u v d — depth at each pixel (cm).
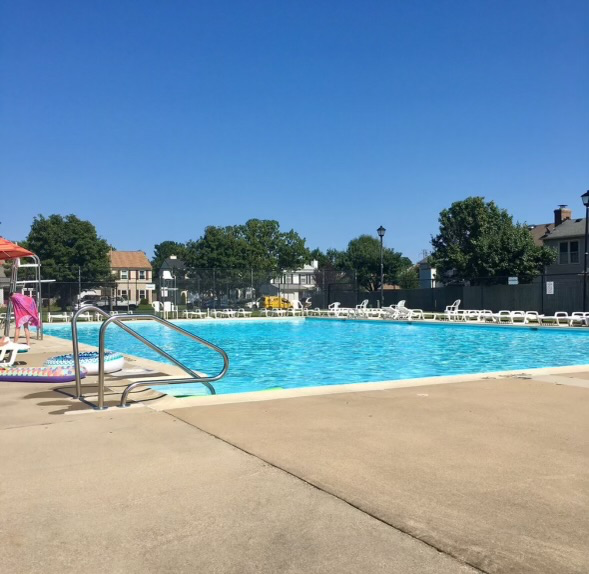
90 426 544
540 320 2558
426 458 431
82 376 868
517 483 377
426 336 2180
